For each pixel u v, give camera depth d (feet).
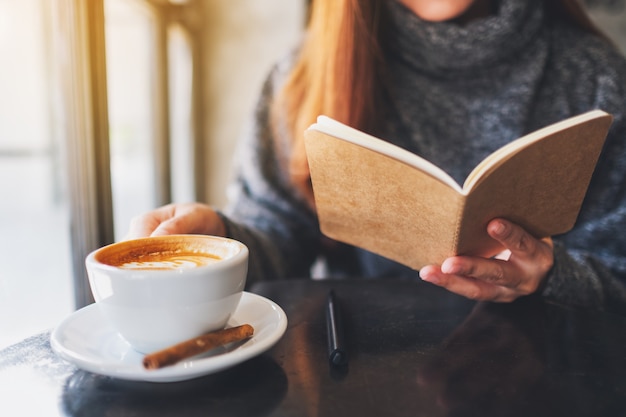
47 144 6.10
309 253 3.70
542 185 2.00
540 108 3.54
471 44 3.39
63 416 1.37
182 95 7.43
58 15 3.30
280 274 3.23
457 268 2.00
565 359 1.79
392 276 3.63
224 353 1.56
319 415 1.38
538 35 3.56
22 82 5.72
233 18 7.52
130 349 1.62
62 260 4.60
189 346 1.45
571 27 3.78
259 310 1.87
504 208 1.98
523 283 2.27
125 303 1.46
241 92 7.66
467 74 3.56
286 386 1.55
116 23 5.14
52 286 4.05
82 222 3.53
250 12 7.50
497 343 1.93
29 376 1.59
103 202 3.62
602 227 3.23
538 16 3.47
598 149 2.02
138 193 6.40
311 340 1.93
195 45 7.38
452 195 1.79
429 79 3.63
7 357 1.72
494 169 1.78
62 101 3.40
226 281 1.53
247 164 3.83
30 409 1.40
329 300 2.28
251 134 3.90
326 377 1.61
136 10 5.47
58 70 3.37
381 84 3.63
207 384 1.55
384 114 3.67
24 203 6.28
